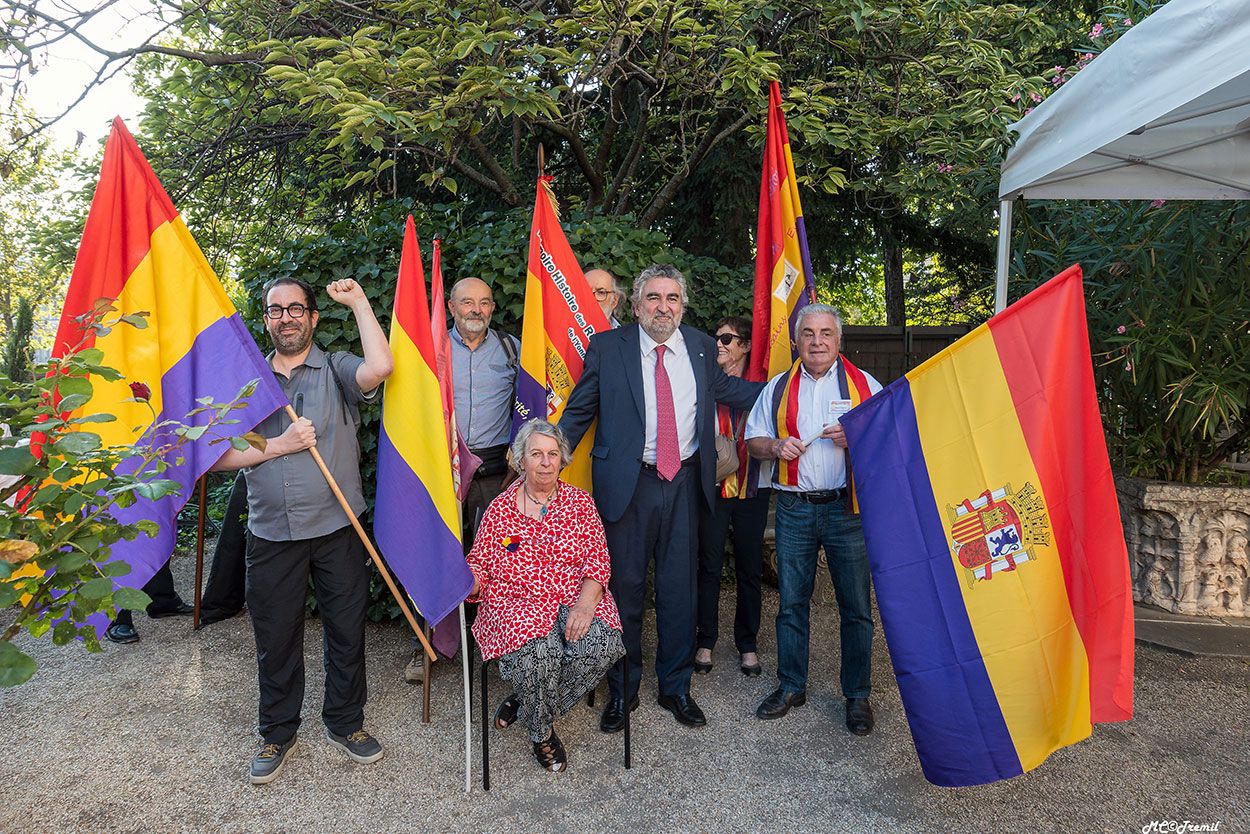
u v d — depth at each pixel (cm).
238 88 538
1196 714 328
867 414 280
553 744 285
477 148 603
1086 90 344
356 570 289
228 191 668
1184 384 440
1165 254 464
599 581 293
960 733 252
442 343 318
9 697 343
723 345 392
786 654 329
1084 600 245
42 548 144
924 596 262
